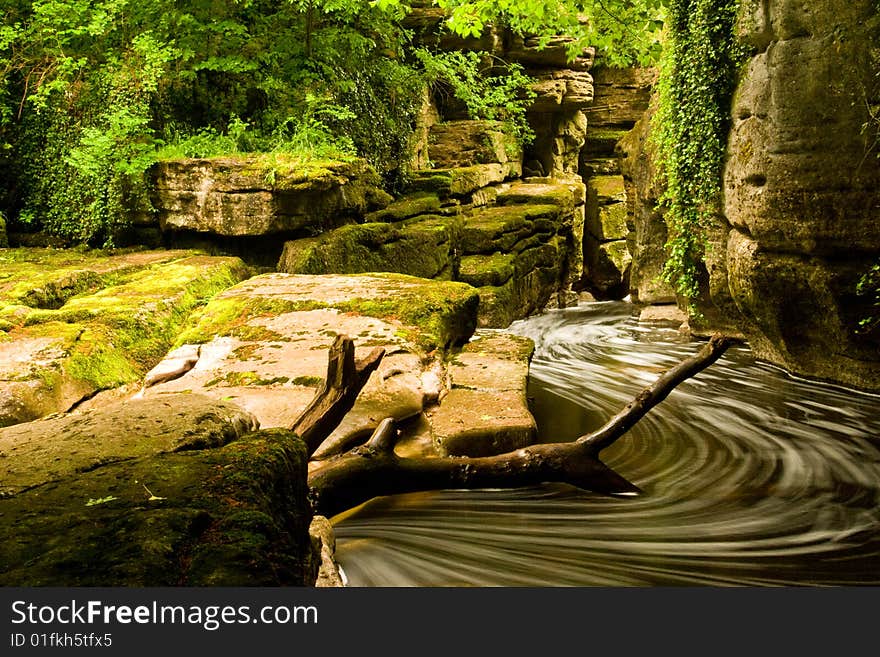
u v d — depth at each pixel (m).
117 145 12.50
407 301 7.72
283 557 1.89
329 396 4.04
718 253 10.18
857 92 7.12
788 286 8.41
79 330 7.33
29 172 13.98
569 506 5.23
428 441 5.41
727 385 9.54
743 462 6.68
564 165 23.38
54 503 2.04
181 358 6.84
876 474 6.36
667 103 11.05
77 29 13.12
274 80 13.83
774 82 7.79
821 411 8.23
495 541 4.61
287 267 11.67
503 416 5.78
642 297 15.27
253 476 2.17
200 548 1.80
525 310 17.50
